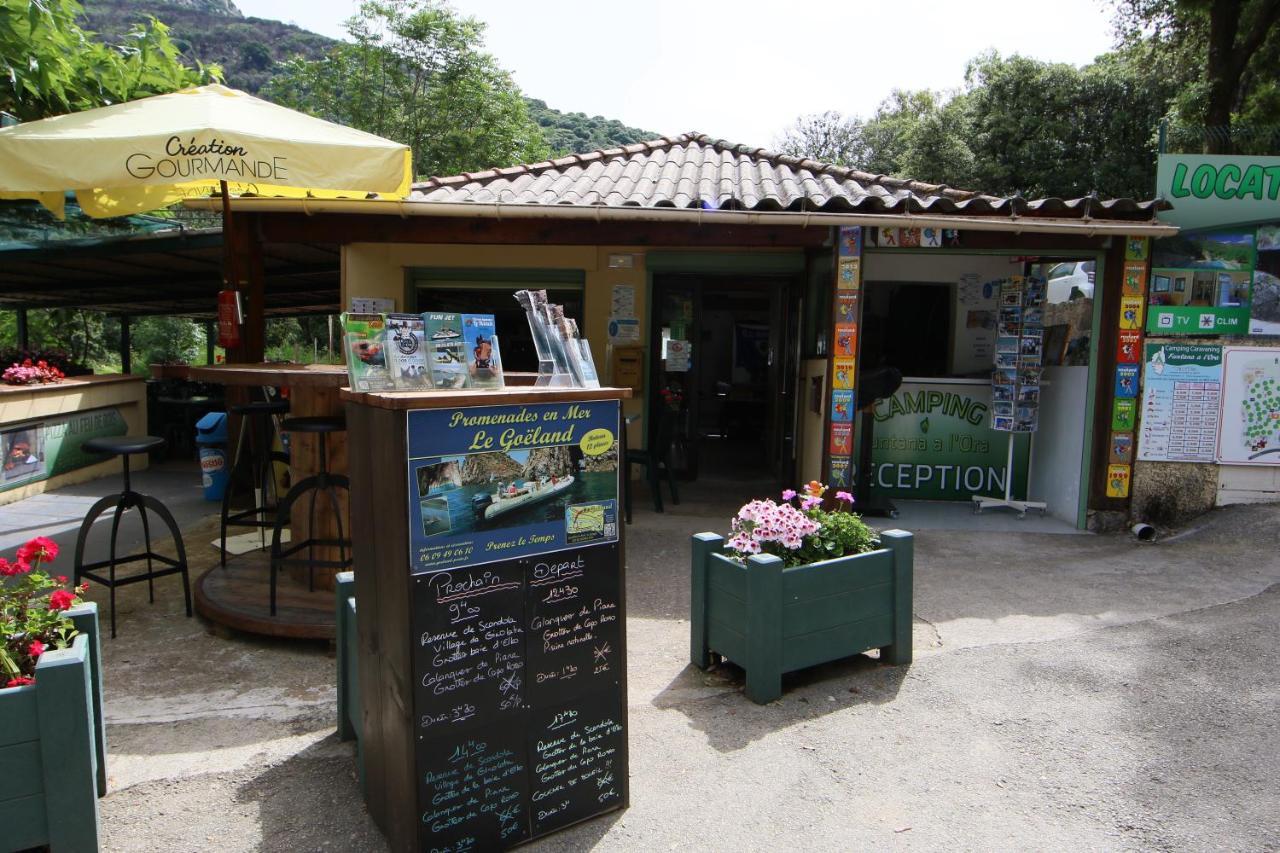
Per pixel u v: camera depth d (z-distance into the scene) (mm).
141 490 8305
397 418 2207
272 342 26516
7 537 6320
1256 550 5746
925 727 3271
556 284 7984
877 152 27672
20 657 2449
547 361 2744
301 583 4613
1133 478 6492
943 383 7617
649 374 8125
